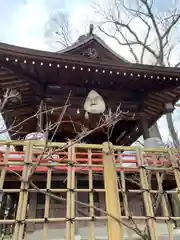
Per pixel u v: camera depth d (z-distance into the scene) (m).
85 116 6.00
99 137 8.52
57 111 5.82
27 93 5.66
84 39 6.88
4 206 4.88
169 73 5.41
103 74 5.40
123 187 3.16
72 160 3.18
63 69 5.14
